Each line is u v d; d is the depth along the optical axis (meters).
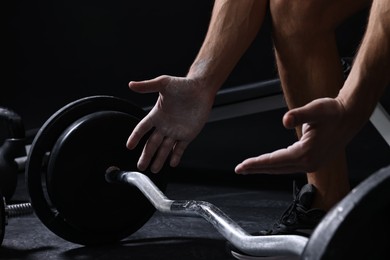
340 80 1.25
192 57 2.75
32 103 2.97
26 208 1.48
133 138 1.24
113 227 1.48
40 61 2.95
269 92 2.22
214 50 1.23
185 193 2.17
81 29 2.88
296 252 0.79
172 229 1.64
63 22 2.90
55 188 1.41
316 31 1.22
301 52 1.24
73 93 2.91
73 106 1.45
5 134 2.89
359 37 2.23
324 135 0.87
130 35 2.81
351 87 0.90
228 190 2.21
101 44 2.85
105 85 2.86
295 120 0.83
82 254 1.43
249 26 1.24
